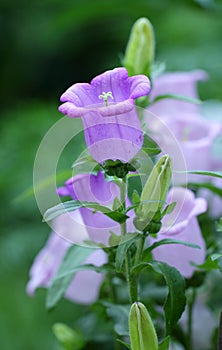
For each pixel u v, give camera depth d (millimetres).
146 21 729
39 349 1195
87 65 2404
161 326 752
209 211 772
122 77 595
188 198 672
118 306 692
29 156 1257
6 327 1238
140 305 606
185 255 676
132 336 612
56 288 691
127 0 1070
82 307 1185
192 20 1639
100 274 729
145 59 730
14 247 1301
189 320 724
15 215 1314
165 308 622
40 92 2426
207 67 1320
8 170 1262
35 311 1254
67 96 587
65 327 772
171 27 1646
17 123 1311
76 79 2424
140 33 729
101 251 699
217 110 918
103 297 751
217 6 951
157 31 1667
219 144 801
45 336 1204
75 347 770
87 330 775
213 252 707
